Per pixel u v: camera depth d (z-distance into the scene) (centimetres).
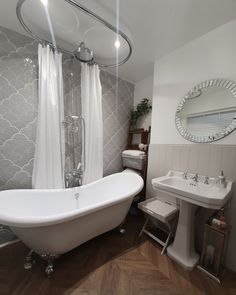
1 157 154
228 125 143
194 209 145
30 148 168
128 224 206
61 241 123
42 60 160
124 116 260
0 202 131
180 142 180
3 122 153
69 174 192
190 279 130
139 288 120
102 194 205
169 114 190
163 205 177
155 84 206
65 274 130
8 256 147
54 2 118
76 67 200
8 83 153
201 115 161
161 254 155
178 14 134
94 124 205
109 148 243
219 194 123
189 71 171
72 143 200
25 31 155
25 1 118
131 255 153
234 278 132
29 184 170
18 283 121
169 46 177
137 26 148
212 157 152
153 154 206
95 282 124
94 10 130
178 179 168
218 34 148
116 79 244
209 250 140
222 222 131
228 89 143
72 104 198
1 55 149
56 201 168
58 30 150
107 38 161
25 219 100
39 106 160
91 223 139
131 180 202
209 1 121
